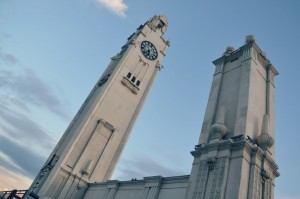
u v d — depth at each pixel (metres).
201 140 32.06
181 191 33.44
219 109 34.69
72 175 53.00
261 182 26.56
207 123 33.72
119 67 70.31
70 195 51.38
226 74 39.09
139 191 40.72
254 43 37.72
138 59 75.94
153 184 38.34
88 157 57.28
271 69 39.50
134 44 76.44
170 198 34.22
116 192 45.47
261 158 27.81
